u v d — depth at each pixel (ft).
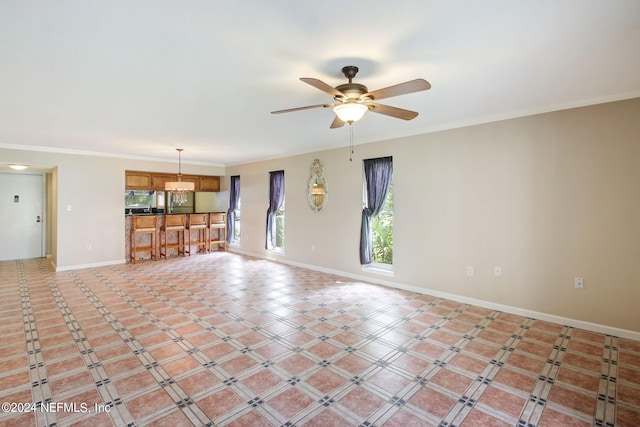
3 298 13.93
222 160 24.53
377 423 6.27
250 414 6.50
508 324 11.07
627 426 6.22
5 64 7.47
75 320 11.40
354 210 17.21
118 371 8.07
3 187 22.63
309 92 9.40
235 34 6.20
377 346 9.45
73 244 19.75
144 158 22.62
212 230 27.04
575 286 10.80
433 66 7.70
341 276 17.89
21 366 8.29
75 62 7.40
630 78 8.56
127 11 5.41
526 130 11.62
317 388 7.39
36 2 5.12
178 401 6.90
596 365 8.40
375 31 6.12
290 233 21.11
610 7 5.37
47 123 12.93
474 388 7.42
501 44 6.66
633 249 9.86
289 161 21.13
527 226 11.69
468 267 13.14
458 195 13.33
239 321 11.31
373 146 16.20
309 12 5.47
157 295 14.39
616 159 10.05
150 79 8.41
